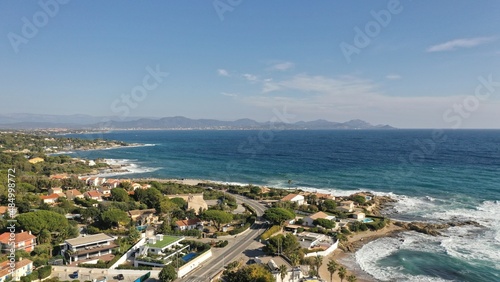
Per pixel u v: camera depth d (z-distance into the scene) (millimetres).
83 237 93812
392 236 119062
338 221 131625
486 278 85812
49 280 73375
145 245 90625
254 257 92250
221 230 117188
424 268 91938
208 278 79125
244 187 197875
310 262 87625
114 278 78250
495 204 157750
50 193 158625
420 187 196750
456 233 120375
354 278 77688
